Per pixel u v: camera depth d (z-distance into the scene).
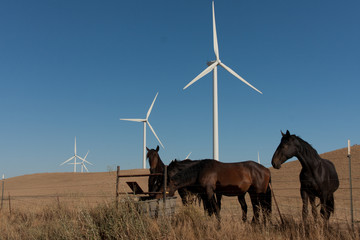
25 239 7.26
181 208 8.24
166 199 7.91
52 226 7.52
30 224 9.35
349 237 5.91
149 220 6.82
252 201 9.34
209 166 8.88
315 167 7.89
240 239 6.00
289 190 28.30
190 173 8.83
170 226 6.53
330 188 8.16
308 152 7.96
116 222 6.68
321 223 6.43
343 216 8.59
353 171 36.91
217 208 8.33
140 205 7.12
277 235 6.39
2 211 12.11
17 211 12.36
